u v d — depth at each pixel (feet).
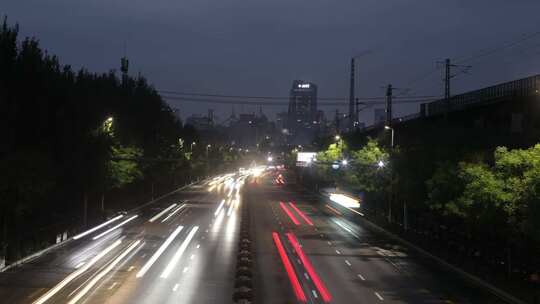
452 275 174.70
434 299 143.33
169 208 369.30
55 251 200.13
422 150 238.48
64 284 148.97
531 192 130.52
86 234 244.22
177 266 176.76
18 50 233.35
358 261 195.21
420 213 271.69
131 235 244.63
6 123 191.31
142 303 130.52
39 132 221.66
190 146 599.57
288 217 328.29
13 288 143.43
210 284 152.25
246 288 141.18
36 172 188.34
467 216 168.55
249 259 190.90
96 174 252.01
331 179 457.68
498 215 152.35
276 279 161.48
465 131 238.68
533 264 161.38
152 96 428.56
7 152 188.85
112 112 333.42
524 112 208.95
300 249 217.15
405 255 210.18
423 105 298.97
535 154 147.54
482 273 169.78
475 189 155.63
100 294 138.62
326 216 338.34
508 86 216.95
